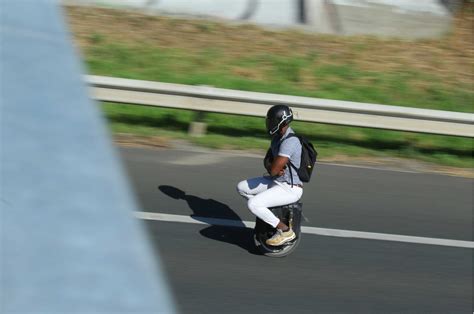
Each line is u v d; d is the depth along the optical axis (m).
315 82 19.02
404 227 11.48
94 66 18.20
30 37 2.20
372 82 19.50
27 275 1.57
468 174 14.48
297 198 10.12
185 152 13.81
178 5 23.05
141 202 11.33
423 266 10.20
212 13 22.88
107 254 1.61
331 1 24.50
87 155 1.83
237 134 15.66
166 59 19.30
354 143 15.80
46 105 1.94
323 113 14.98
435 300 9.29
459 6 25.89
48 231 1.64
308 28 22.75
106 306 1.53
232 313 8.36
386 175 13.81
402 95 18.95
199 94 14.62
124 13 22.27
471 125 15.25
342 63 20.61
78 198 1.72
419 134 16.61
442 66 21.27
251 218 11.26
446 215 12.16
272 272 9.59
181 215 11.05
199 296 8.67
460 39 23.39
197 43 20.73
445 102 18.84
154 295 1.56
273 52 20.73
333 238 10.79
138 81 14.62
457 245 11.02
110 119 15.37
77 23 21.06
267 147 14.55
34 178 1.74
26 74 2.03
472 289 9.68
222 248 10.13
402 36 23.09
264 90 17.86
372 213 11.88
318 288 9.27
